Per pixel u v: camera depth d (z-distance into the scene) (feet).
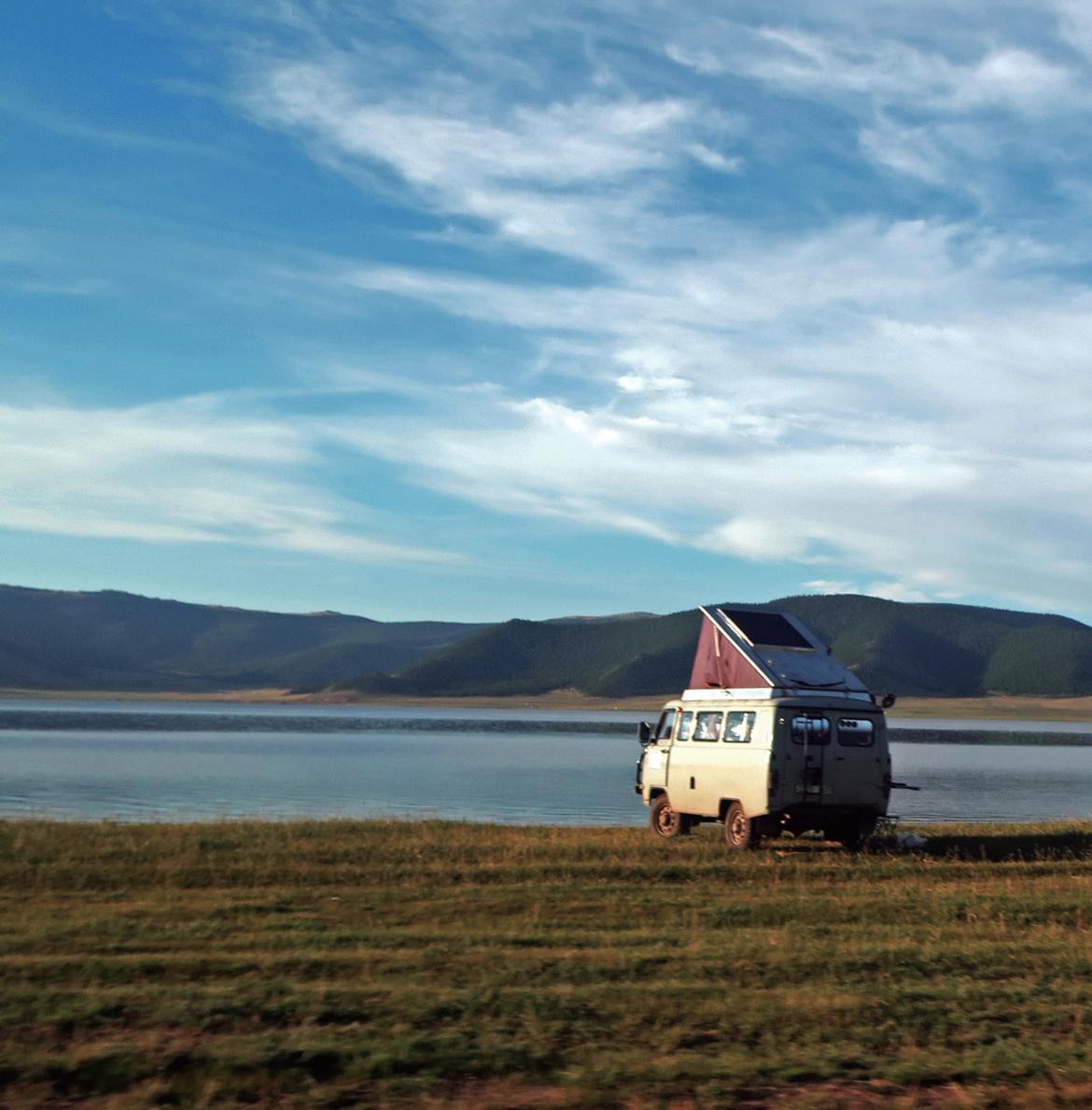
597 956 36.65
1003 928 43.57
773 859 63.41
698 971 35.17
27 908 43.42
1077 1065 27.12
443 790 174.40
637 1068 26.05
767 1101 24.93
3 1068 25.29
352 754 278.87
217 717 617.21
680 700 76.84
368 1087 25.04
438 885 51.31
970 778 238.27
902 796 182.91
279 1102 24.29
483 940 39.01
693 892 50.85
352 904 45.78
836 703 69.46
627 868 56.75
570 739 404.77
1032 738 521.24
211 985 32.32
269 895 47.21
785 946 38.88
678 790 75.05
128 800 144.25
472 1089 25.07
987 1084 26.09
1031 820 144.05
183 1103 24.11
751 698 70.18
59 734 360.69
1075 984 34.55
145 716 600.80
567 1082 25.48
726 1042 28.60
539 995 31.53
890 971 35.73
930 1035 29.48
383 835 70.44
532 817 133.69
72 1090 24.79
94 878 50.19
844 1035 29.17
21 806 134.21
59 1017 28.66
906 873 59.47
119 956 35.55
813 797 67.82
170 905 44.57
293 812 130.52
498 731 489.67
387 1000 30.66
